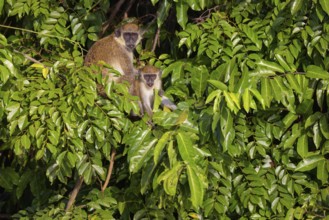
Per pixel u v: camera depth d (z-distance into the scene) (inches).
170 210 388.5
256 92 319.0
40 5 394.9
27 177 421.1
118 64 406.0
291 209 383.9
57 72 342.6
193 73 365.4
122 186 433.4
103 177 369.1
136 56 440.5
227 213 406.9
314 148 402.6
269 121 379.2
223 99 323.0
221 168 363.9
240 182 383.6
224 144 339.9
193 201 299.0
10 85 340.5
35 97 333.1
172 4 415.5
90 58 407.8
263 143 377.7
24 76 353.7
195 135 341.7
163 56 410.3
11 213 473.4
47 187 441.4
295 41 374.9
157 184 326.3
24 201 470.0
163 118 339.3
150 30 422.9
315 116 368.5
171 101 387.2
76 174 401.4
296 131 374.0
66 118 327.9
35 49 415.8
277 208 384.5
